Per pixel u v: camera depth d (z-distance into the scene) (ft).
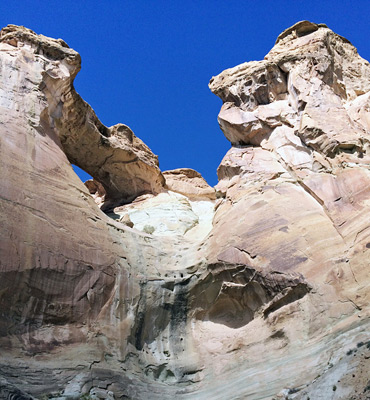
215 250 51.85
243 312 48.32
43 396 36.50
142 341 47.01
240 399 38.81
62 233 47.01
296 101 63.31
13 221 43.57
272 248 47.78
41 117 55.36
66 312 43.45
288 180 55.42
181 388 43.68
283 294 44.34
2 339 38.63
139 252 52.95
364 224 45.09
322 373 35.68
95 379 40.19
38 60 59.36
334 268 43.16
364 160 53.26
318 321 40.83
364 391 31.32
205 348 46.60
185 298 50.55
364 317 38.45
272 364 40.75
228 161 61.87
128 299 48.03
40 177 49.44
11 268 41.14
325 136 55.93
